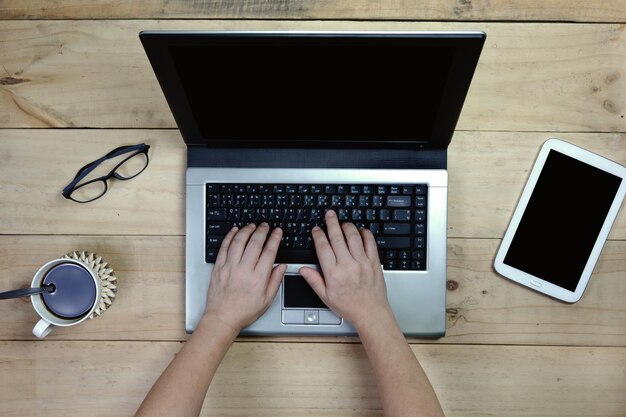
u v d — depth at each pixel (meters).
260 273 0.78
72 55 0.84
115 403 0.84
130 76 0.84
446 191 0.79
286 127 0.77
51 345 0.84
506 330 0.83
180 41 0.62
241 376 0.84
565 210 0.82
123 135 0.84
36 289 0.76
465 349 0.83
